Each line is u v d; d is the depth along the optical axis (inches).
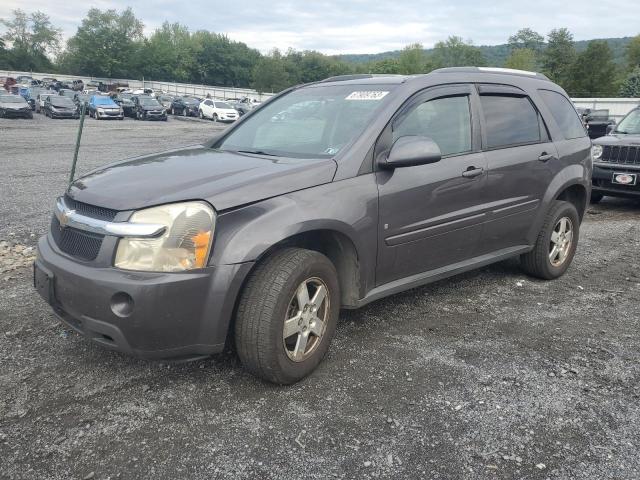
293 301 125.8
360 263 139.9
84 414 116.3
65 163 581.9
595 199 381.4
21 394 123.6
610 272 221.8
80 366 136.4
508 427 113.3
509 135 183.3
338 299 136.9
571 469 101.0
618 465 102.1
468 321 167.5
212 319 115.4
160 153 160.1
